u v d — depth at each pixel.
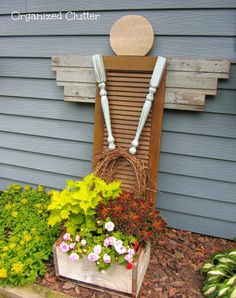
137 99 1.74
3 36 2.07
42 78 2.06
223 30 1.60
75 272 1.56
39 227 1.87
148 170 1.80
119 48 1.74
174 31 1.68
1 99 2.24
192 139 1.83
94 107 1.98
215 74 1.61
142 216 1.49
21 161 2.36
